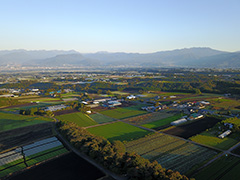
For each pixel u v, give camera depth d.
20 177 68.00
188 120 136.88
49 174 69.31
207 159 80.62
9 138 106.31
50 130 118.06
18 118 145.25
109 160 71.56
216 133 110.50
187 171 71.62
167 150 89.94
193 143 97.38
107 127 126.19
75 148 90.19
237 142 98.06
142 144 97.12
